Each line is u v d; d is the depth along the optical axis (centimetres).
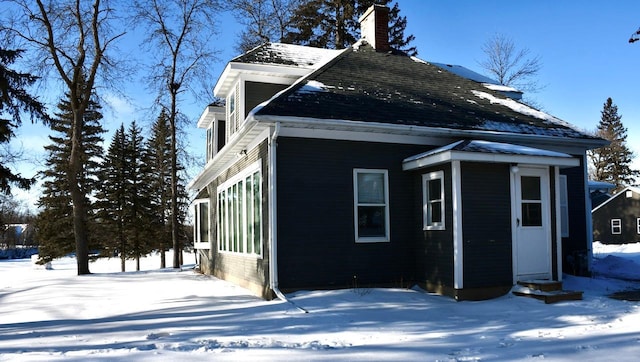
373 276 1045
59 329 732
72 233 3334
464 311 838
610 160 5291
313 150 1019
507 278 984
